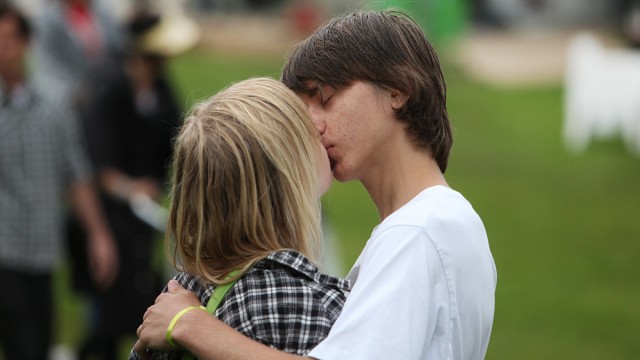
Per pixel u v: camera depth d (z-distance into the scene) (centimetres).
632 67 3294
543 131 3588
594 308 1733
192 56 4994
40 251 1248
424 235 496
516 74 4994
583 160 3117
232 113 505
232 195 498
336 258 1841
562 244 2172
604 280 1912
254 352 477
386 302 484
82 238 1334
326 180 528
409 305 483
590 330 1616
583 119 3319
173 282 523
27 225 1238
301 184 509
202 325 488
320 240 523
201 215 502
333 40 528
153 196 1395
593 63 3322
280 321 489
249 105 508
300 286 496
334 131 526
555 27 6381
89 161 1332
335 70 523
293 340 487
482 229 521
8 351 1235
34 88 1250
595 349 1525
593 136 3372
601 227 2325
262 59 5212
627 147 3262
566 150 3262
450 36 4659
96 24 1914
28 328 1235
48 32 1875
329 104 528
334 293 503
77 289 1364
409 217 503
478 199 2580
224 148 498
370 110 521
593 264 2022
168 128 1407
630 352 1512
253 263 498
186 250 511
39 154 1244
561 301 1772
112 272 1339
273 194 506
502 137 3450
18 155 1231
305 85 534
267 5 6512
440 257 495
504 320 1664
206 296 507
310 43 538
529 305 1744
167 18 1448
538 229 2295
